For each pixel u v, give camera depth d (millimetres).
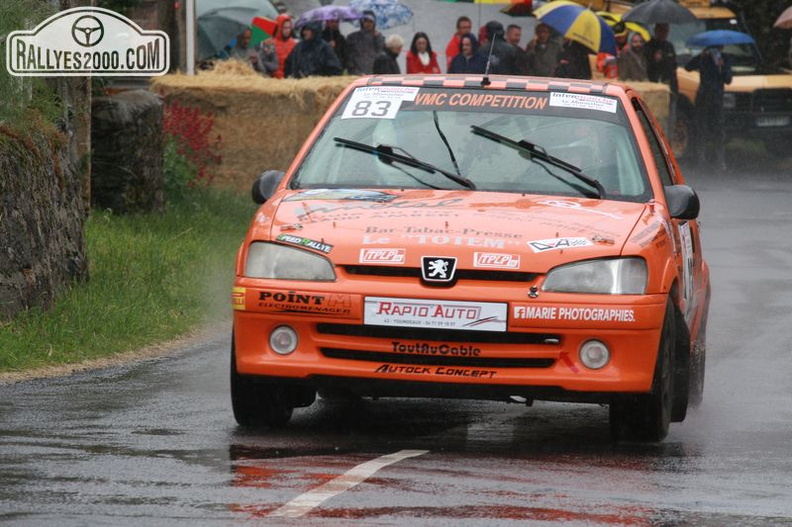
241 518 17016
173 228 50281
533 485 19344
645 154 25609
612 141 25703
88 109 46594
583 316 22047
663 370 22875
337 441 22641
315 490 18531
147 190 52281
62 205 36438
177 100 62469
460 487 18953
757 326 38562
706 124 96562
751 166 98875
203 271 42375
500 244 22438
